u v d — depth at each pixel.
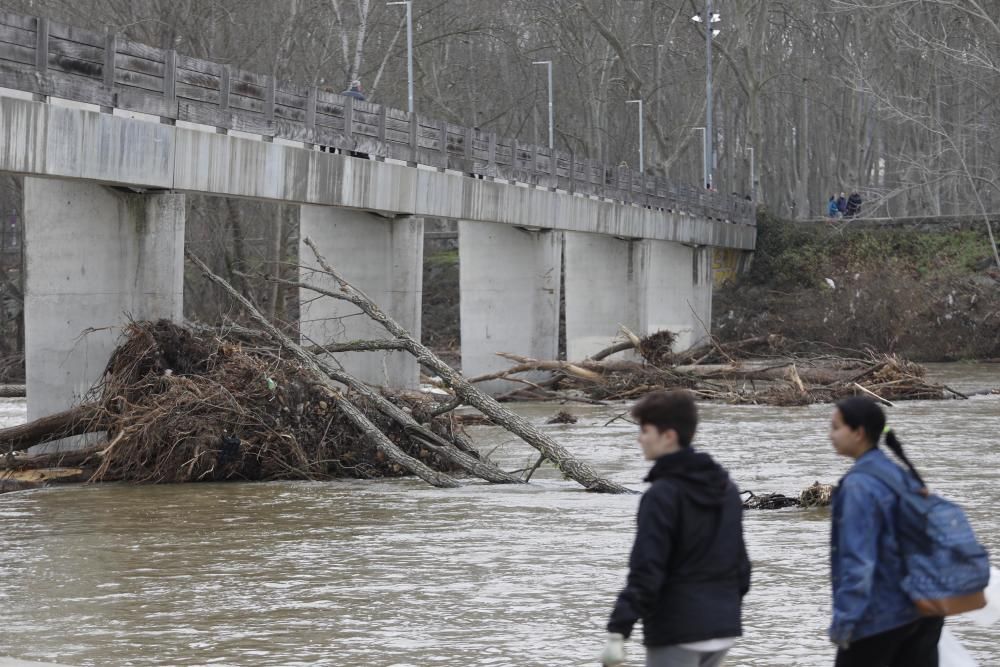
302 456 26.98
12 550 18.75
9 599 15.34
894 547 8.17
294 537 19.81
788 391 48.06
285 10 68.50
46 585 16.19
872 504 8.11
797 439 35.50
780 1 107.25
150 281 30.66
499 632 13.55
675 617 7.95
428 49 93.00
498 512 22.36
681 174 128.25
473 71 104.94
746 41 92.81
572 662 12.31
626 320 63.69
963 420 40.34
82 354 29.94
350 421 27.75
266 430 27.03
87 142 28.42
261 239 68.12
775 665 12.11
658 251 76.00
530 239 54.53
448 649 12.84
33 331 30.02
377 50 78.62
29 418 30.05
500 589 15.75
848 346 77.25
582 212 57.09
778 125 112.62
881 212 112.62
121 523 21.30
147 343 28.09
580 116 111.50
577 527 20.59
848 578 8.03
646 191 65.81
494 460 31.44
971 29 87.00
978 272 80.56
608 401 49.56
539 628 13.72
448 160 46.03
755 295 84.25
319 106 38.06
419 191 43.56
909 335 76.25
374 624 13.95
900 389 49.41
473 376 54.97
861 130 102.56
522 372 54.16
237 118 33.72
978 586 8.05
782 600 14.97
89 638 13.38
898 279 80.06
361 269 43.00
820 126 117.88
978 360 74.38
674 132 104.44
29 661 11.88
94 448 27.39
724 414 44.03
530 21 105.38
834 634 8.05
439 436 27.94
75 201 30.05
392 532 20.22
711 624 7.93
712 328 81.19
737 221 82.94
